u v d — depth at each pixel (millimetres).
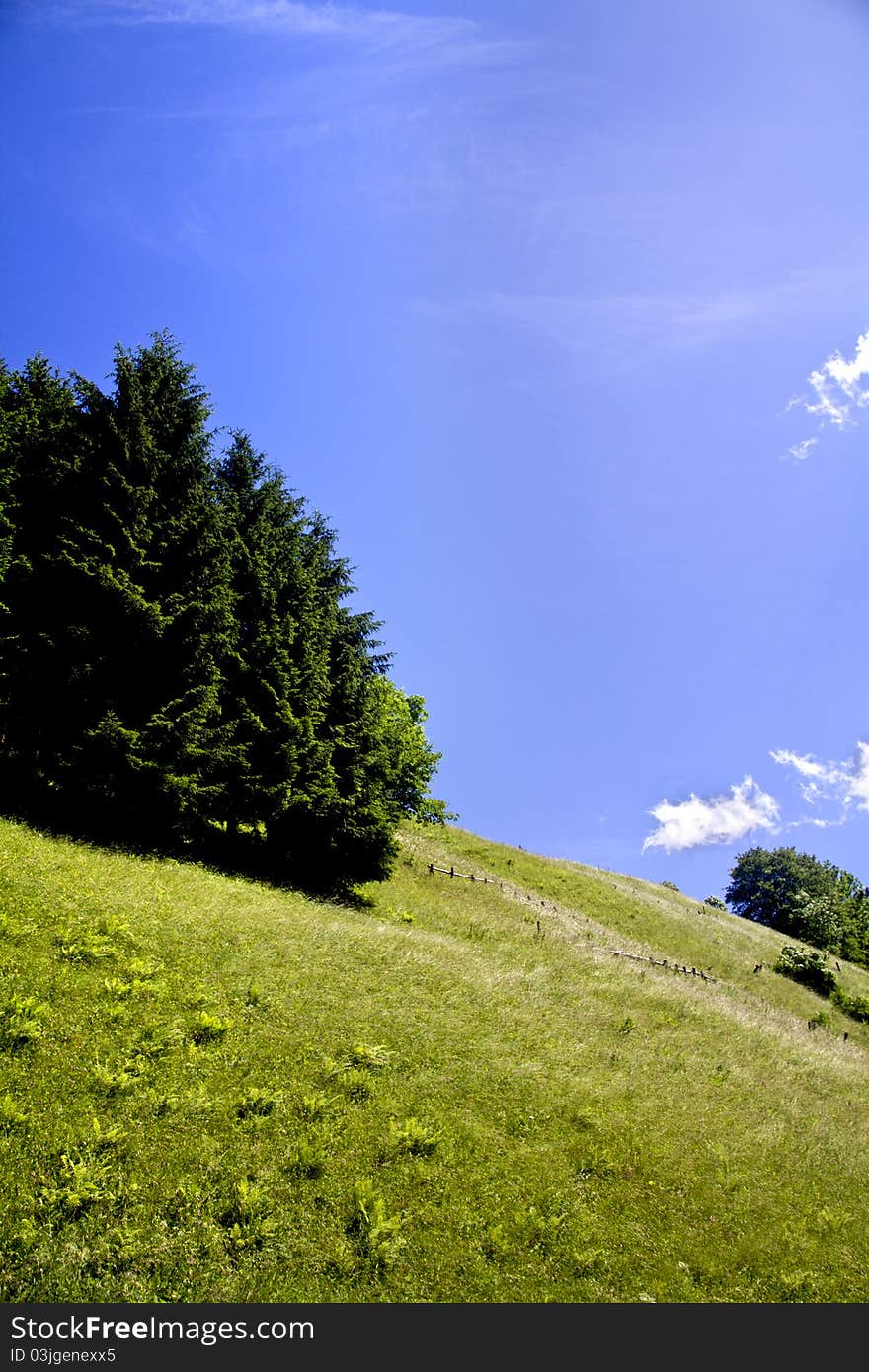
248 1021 12031
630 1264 9422
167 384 22375
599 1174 11086
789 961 43062
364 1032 12883
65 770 17453
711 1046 19031
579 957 25375
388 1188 9461
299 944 15680
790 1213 11578
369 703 27844
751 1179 12266
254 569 23969
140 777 18578
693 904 55906
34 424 20641
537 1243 9336
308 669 24609
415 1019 14055
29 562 18484
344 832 25219
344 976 14828
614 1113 12977
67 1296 7059
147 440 20141
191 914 15078
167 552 20516
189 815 20922
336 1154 9758
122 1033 10547
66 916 12820
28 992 10562
